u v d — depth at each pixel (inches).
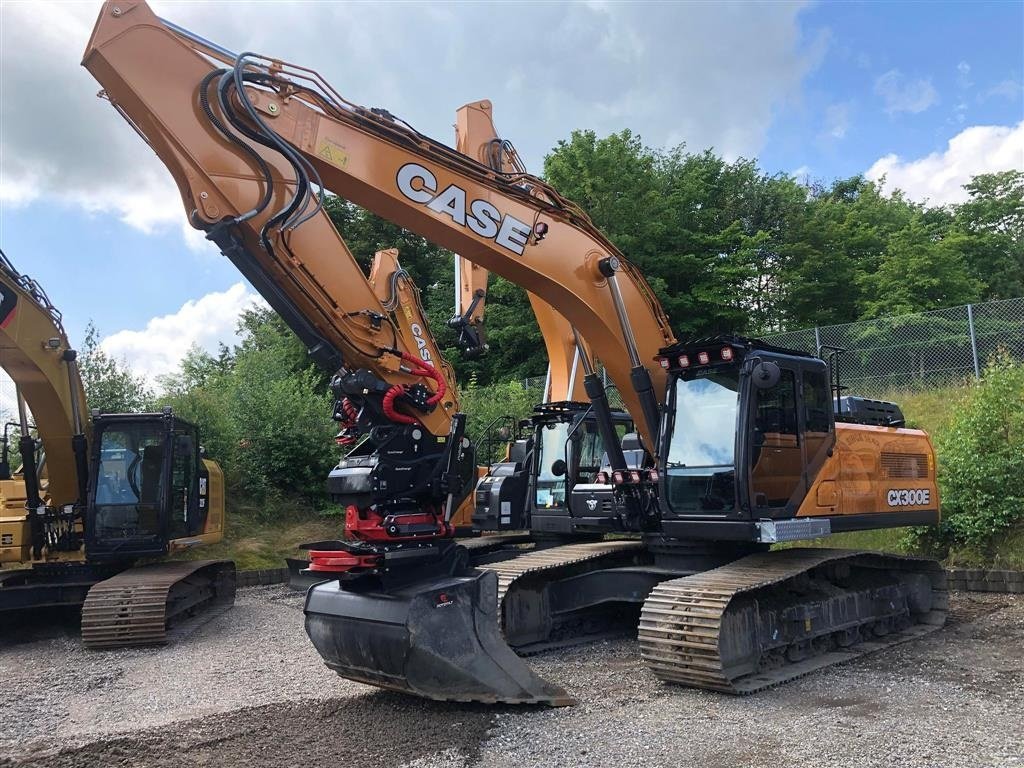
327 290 224.1
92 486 391.2
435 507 236.7
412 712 226.7
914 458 363.3
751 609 266.4
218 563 451.2
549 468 439.2
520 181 278.1
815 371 313.6
